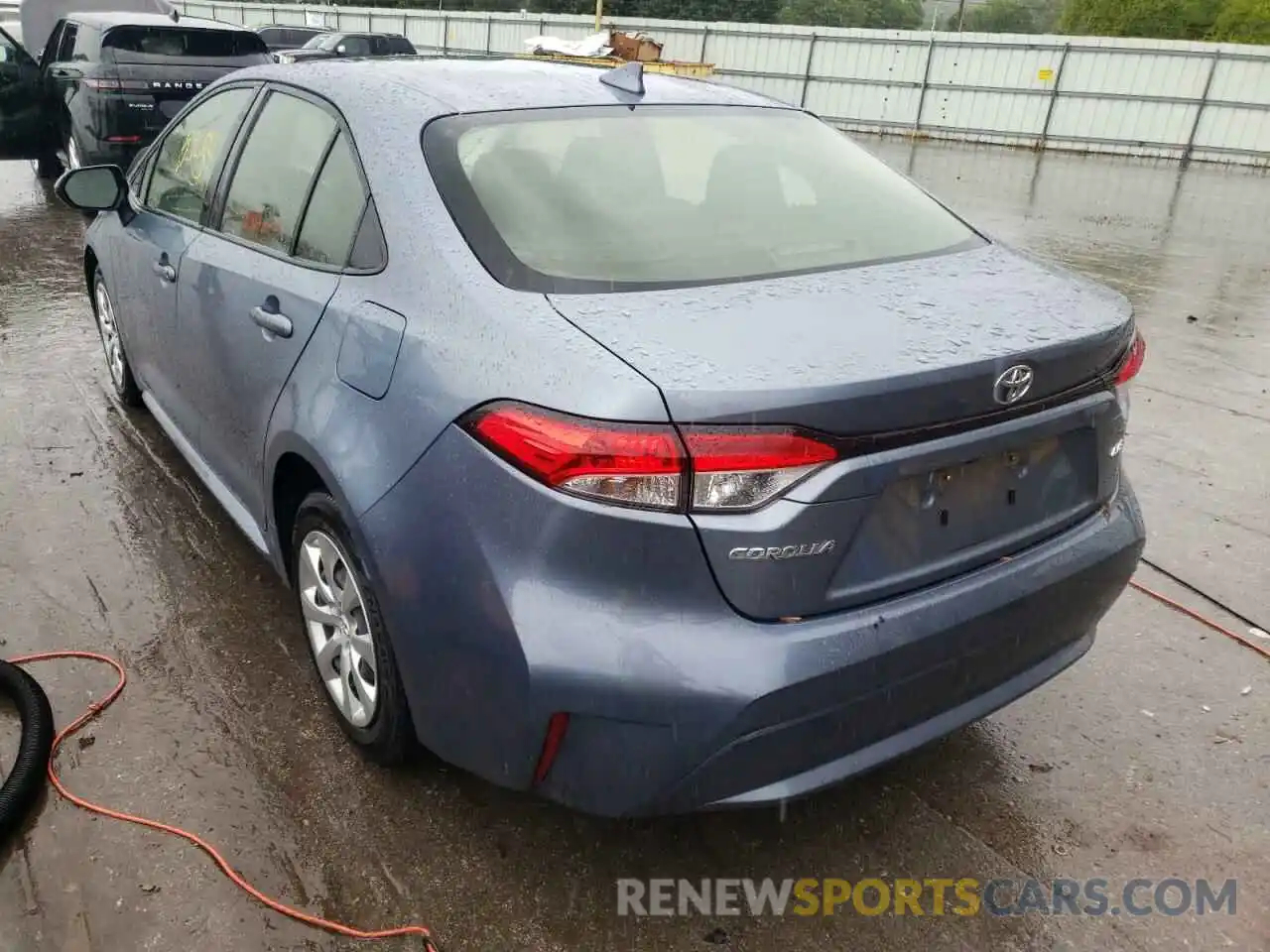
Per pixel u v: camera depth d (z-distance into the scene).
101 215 4.33
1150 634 3.26
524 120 2.49
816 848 2.35
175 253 3.27
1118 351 2.15
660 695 1.75
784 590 1.78
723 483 1.70
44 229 8.27
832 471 1.75
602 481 1.72
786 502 1.73
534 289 2.03
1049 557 2.14
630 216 2.30
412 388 2.03
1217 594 3.51
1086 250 9.95
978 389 1.86
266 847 2.26
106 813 2.33
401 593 2.04
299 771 2.50
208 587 3.25
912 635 1.89
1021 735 2.76
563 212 2.25
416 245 2.19
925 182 15.01
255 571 3.35
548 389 1.79
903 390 1.77
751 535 1.72
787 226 2.42
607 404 1.71
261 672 2.86
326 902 2.13
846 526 1.79
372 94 2.58
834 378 1.73
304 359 2.41
